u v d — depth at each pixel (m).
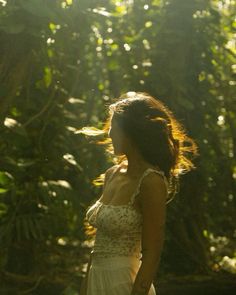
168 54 5.57
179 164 3.05
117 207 2.86
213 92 6.03
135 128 2.84
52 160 5.05
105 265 2.89
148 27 5.64
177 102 5.51
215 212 6.17
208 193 6.11
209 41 5.64
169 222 5.77
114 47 5.97
